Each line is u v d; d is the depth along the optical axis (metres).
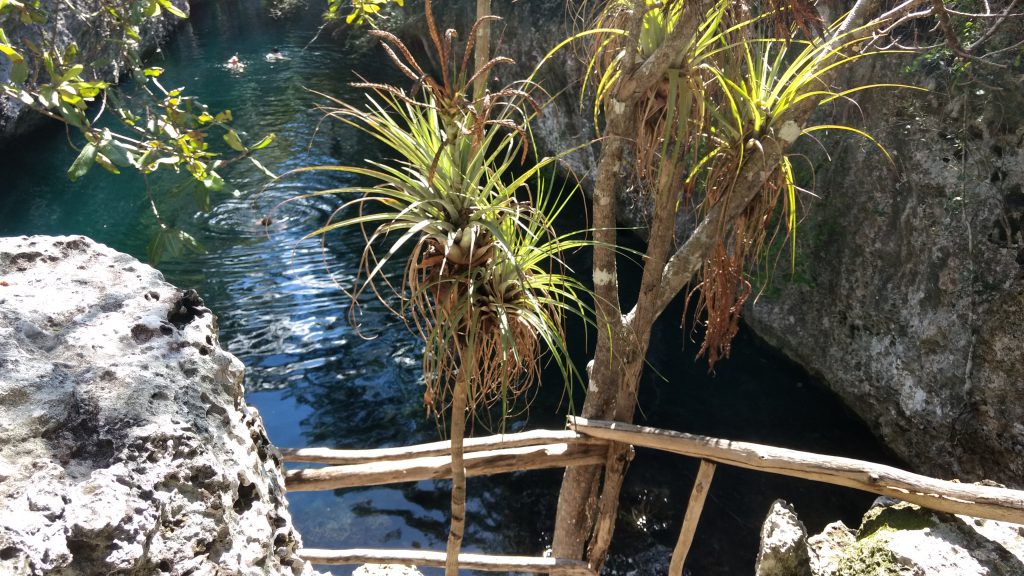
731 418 7.62
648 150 3.17
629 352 3.25
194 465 1.67
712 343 3.37
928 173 6.54
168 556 1.51
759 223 3.21
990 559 2.74
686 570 5.96
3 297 2.02
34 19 2.84
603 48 3.41
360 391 8.15
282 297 9.87
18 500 1.41
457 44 14.17
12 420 1.60
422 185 2.23
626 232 10.83
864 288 7.28
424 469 2.99
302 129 16.61
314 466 7.20
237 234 11.48
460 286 2.30
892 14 3.23
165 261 10.69
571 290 2.60
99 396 1.71
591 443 3.19
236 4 32.22
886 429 7.14
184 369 1.93
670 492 6.74
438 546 6.29
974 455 6.26
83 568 1.36
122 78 19.67
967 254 6.23
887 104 6.88
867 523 3.10
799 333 8.15
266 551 1.79
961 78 6.09
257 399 8.03
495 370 2.53
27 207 12.23
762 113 3.00
